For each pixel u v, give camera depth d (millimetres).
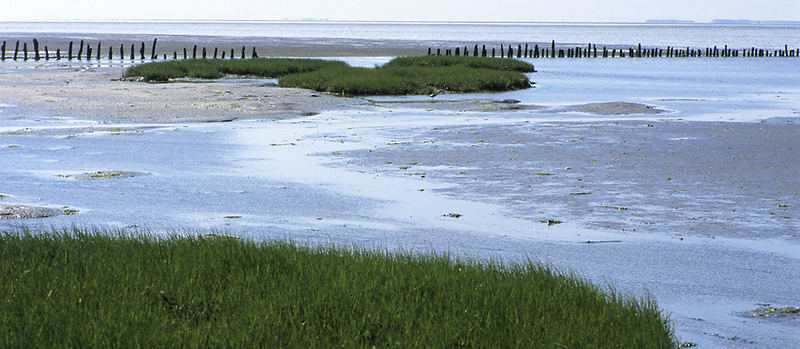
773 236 10227
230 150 17172
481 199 12359
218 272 7148
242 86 34562
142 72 40531
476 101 29484
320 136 19609
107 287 6574
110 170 14508
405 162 15727
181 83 37500
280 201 12148
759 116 25031
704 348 6469
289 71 45281
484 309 6246
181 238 8711
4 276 6852
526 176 14219
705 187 13234
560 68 57781
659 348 5824
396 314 6113
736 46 120438
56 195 12367
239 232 10188
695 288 8117
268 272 7129
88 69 47875
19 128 20406
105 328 5543
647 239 10047
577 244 9797
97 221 10727
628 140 18953
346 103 28625
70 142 17984
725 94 34781
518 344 5648
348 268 7273
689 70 56000
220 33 191375
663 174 14406
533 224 10805
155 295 6418
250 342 5488
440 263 7645
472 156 16469
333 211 11523
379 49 96312
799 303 7695
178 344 5379
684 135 19953
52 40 111812
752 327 6992
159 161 15617
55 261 7363
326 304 6215
